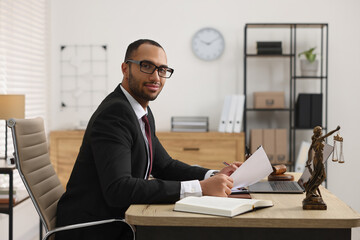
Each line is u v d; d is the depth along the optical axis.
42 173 1.95
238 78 4.40
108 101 1.77
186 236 1.47
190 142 4.07
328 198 1.72
